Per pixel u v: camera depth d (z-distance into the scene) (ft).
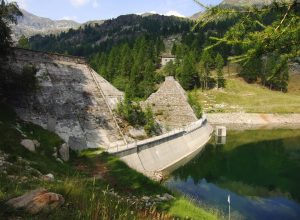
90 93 202.49
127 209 54.65
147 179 118.73
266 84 595.88
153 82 513.04
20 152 107.14
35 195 45.34
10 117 144.15
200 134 300.81
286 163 237.04
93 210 46.68
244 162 237.86
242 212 143.84
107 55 654.94
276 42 32.01
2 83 159.12
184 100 316.40
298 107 509.76
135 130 205.16
